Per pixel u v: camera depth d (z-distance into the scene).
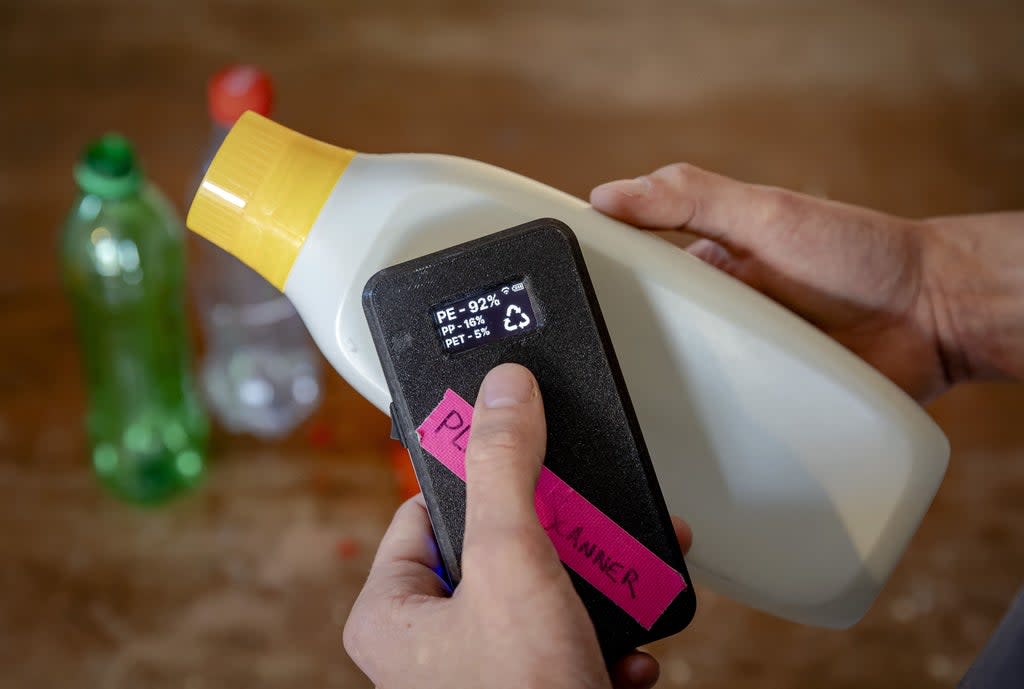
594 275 0.51
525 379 0.45
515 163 0.99
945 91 1.08
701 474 0.53
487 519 0.41
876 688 0.74
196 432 0.83
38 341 0.86
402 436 0.49
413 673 0.45
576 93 1.04
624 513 0.48
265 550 0.79
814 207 0.65
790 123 1.04
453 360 0.48
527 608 0.40
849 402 0.51
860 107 1.06
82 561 0.78
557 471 0.48
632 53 1.08
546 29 1.09
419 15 1.08
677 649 0.75
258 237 0.51
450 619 0.43
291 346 0.87
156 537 0.79
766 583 0.54
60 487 0.81
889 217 0.68
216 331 0.88
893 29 1.12
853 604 0.54
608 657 0.49
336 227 0.51
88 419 0.84
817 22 1.12
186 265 0.88
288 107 1.01
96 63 1.02
